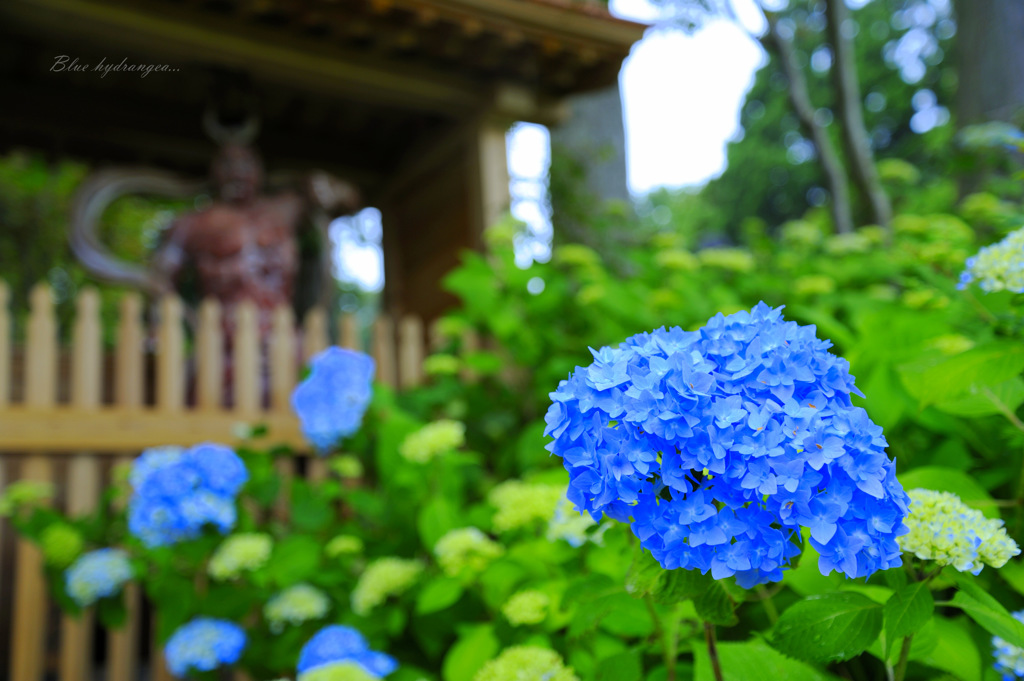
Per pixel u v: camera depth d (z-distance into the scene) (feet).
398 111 18.12
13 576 11.96
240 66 13.84
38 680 9.80
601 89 15.30
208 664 7.34
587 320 11.00
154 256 14.89
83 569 8.00
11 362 12.75
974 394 4.49
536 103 15.25
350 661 5.45
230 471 7.79
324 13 12.84
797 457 2.76
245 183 14.96
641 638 5.29
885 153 61.52
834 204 16.24
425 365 10.93
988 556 3.29
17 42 15.14
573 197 17.62
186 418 11.38
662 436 2.85
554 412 3.16
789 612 3.36
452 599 5.96
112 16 12.51
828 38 16.28
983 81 14.60
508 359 11.74
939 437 6.08
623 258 14.62
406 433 8.59
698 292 10.23
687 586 3.15
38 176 29.78
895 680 3.46
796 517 2.77
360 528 9.12
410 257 19.24
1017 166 10.45
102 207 14.83
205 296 14.21
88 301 10.94
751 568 2.86
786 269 11.54
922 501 3.49
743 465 2.78
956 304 5.91
